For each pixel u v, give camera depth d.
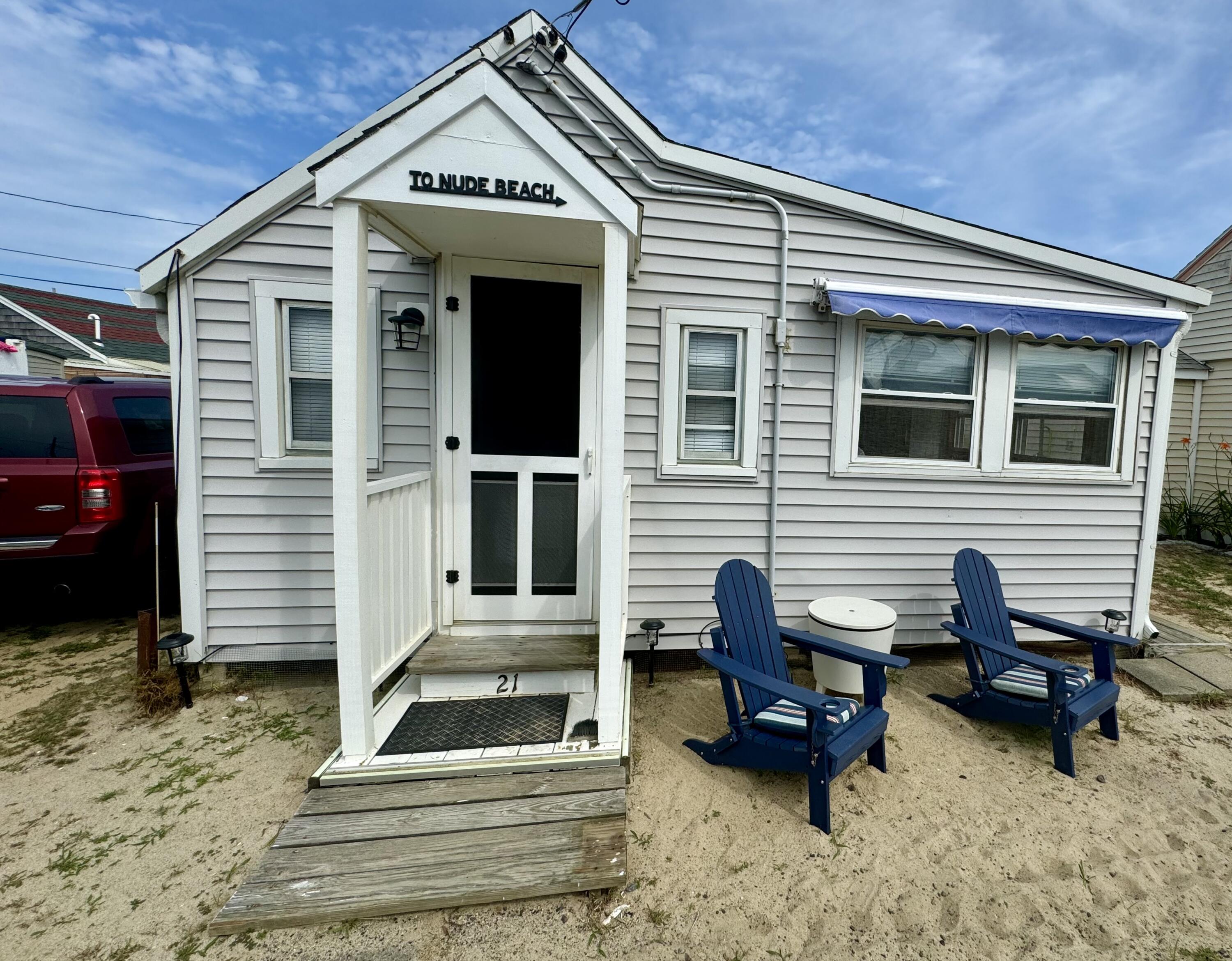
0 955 1.72
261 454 3.45
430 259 3.18
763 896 1.96
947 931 1.84
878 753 2.69
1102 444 4.08
